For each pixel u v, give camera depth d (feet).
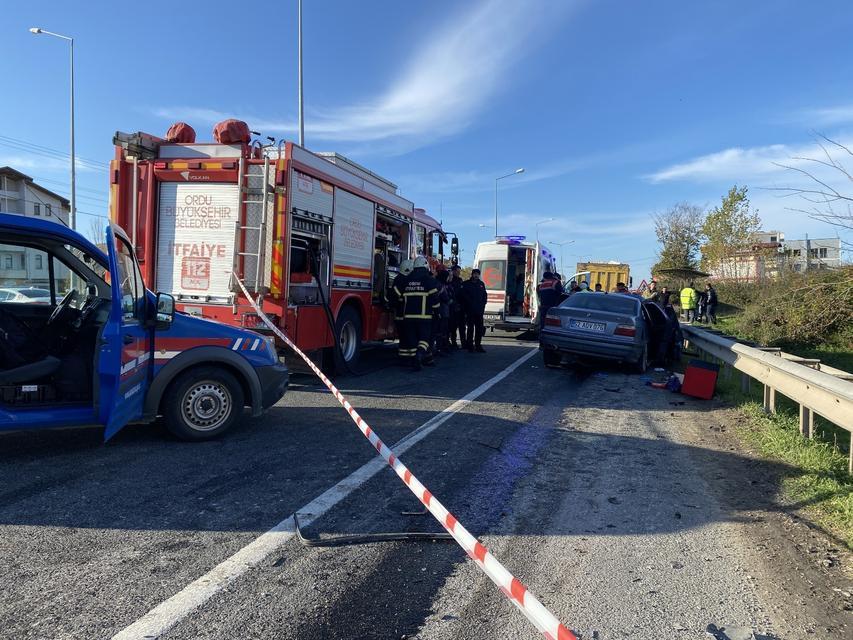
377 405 23.98
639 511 13.52
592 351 33.78
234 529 11.80
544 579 10.34
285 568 10.32
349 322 32.04
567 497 14.33
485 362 39.22
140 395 16.53
